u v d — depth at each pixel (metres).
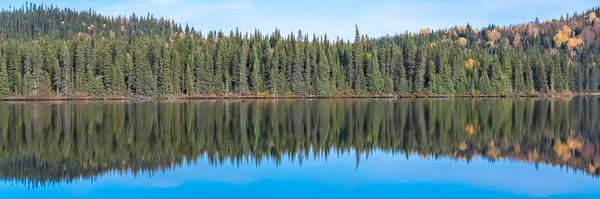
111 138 36.84
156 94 114.81
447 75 129.50
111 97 110.69
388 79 126.94
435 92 127.62
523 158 28.11
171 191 20.72
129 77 114.06
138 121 50.03
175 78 119.31
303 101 102.25
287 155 29.09
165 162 27.03
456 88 131.00
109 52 116.88
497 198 19.59
